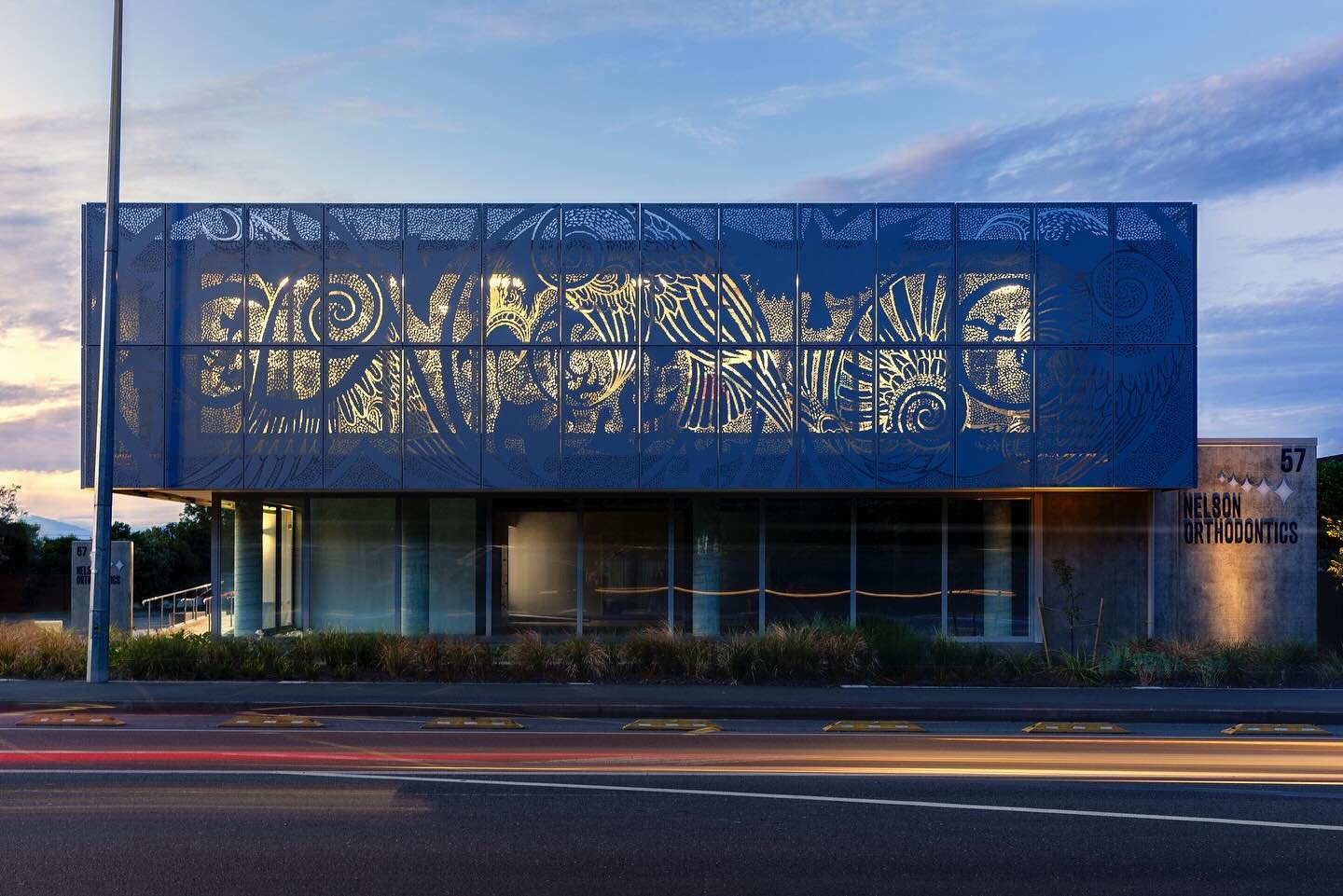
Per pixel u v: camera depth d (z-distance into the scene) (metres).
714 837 8.38
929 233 21.73
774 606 23.41
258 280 21.61
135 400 21.42
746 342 21.69
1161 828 8.78
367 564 23.52
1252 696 16.39
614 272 21.78
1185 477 21.44
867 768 11.27
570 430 21.66
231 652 18.70
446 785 10.25
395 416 21.61
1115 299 21.62
